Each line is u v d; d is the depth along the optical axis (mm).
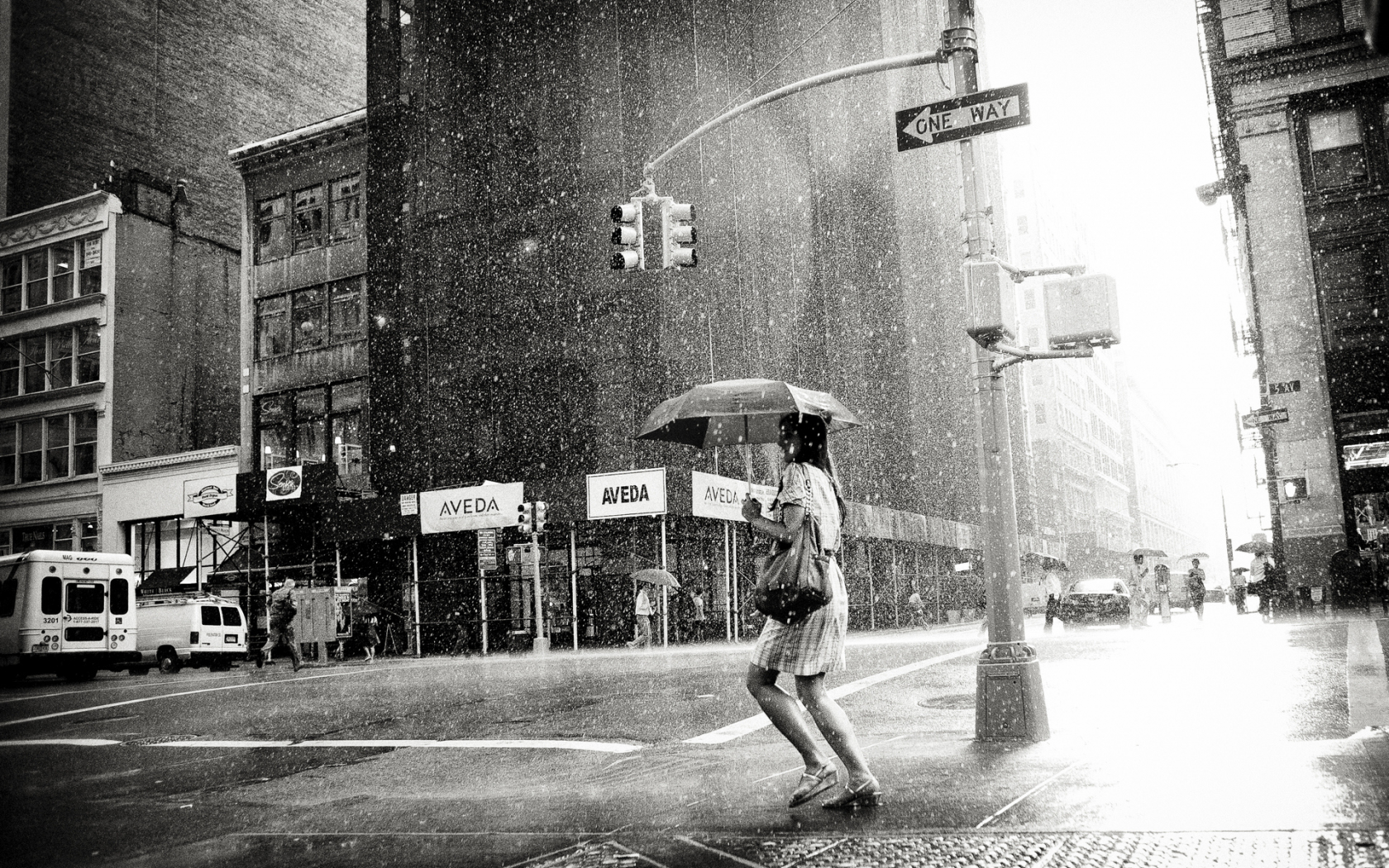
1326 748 5258
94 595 23281
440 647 28031
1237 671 10289
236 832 4996
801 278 39781
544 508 23312
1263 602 25156
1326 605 23547
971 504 53500
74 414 40312
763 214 37375
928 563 44219
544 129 32250
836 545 4859
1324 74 25359
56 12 42969
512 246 31938
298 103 49406
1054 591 23703
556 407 30562
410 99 33719
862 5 48375
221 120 46375
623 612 27109
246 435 36281
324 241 36094
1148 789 4461
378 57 34281
